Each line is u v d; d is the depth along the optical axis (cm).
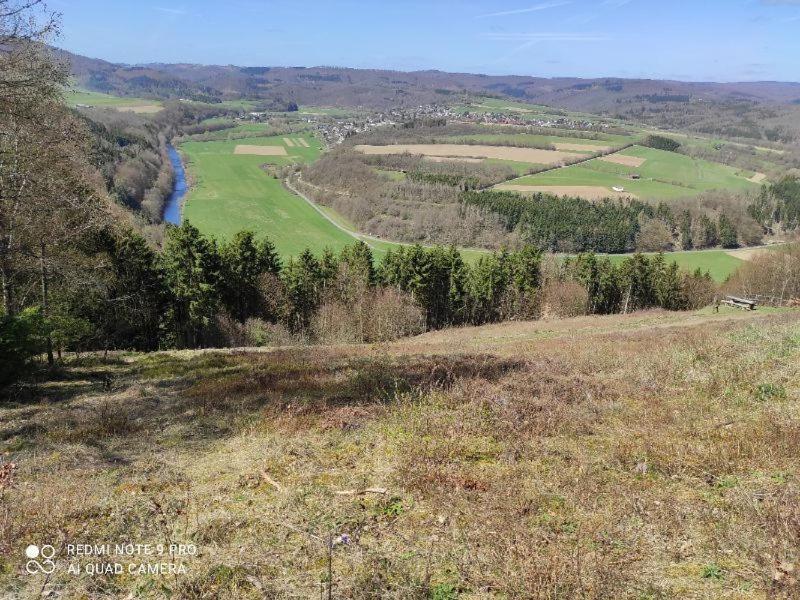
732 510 581
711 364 1154
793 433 731
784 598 438
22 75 1489
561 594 457
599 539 544
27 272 2164
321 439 870
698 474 670
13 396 1469
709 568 490
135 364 2177
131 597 493
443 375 1273
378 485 684
